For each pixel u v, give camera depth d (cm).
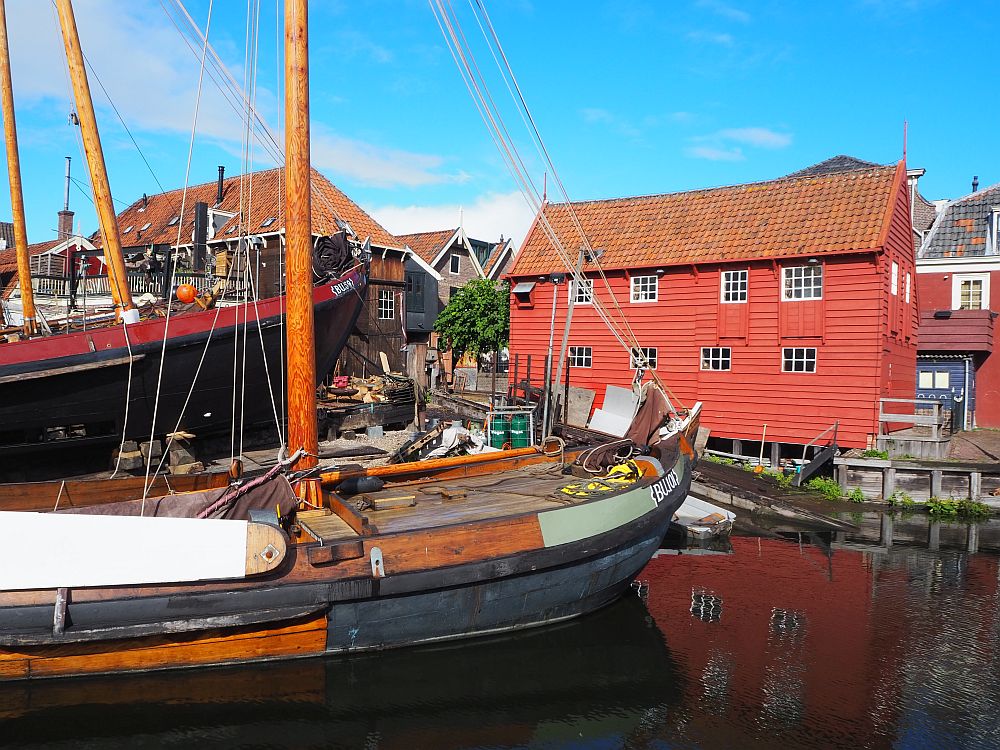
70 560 527
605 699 629
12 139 1273
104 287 2311
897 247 1783
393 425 1570
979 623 834
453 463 888
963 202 2381
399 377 1673
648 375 1931
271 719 564
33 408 960
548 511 689
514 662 696
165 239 2550
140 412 1067
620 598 850
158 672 570
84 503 705
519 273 2164
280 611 575
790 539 1230
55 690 546
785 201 1880
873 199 1723
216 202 2533
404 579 613
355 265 1395
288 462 664
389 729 566
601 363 2030
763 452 1795
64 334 1001
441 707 602
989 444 1888
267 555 563
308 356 684
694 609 870
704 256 1844
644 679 670
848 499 1509
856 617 852
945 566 1077
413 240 3266
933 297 2319
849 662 720
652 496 790
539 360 2156
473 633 682
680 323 1892
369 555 605
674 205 2094
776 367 1744
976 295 2264
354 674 626
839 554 1138
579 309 2070
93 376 991
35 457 1021
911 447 1616
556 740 562
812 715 611
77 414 1002
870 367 1617
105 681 557
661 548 1164
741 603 895
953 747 563
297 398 687
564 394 1788
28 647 529
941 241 2339
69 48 1110
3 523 514
